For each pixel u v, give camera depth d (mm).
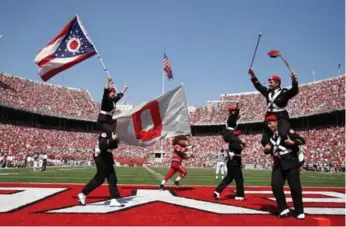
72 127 70625
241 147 9422
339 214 7141
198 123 70375
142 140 10781
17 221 5949
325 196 10766
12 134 51375
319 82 61094
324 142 49562
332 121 57625
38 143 53812
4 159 40344
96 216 6539
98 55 9367
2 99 53875
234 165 9391
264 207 7980
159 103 11102
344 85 54969
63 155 53375
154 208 7625
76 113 68000
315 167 43750
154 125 11008
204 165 57094
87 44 9641
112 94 8219
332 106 53000
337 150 45844
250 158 55750
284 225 5961
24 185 13430
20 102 57688
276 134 6984
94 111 72688
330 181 19891
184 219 6332
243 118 65812
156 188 12539
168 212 7098
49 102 65000
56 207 7594
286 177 6852
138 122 10773
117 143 8094
